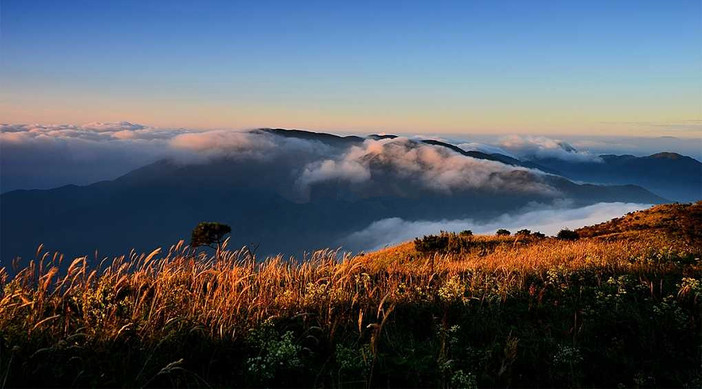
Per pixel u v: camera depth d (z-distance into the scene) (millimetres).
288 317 7578
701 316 7680
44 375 5387
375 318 7953
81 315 6898
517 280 10344
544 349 6957
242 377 5863
